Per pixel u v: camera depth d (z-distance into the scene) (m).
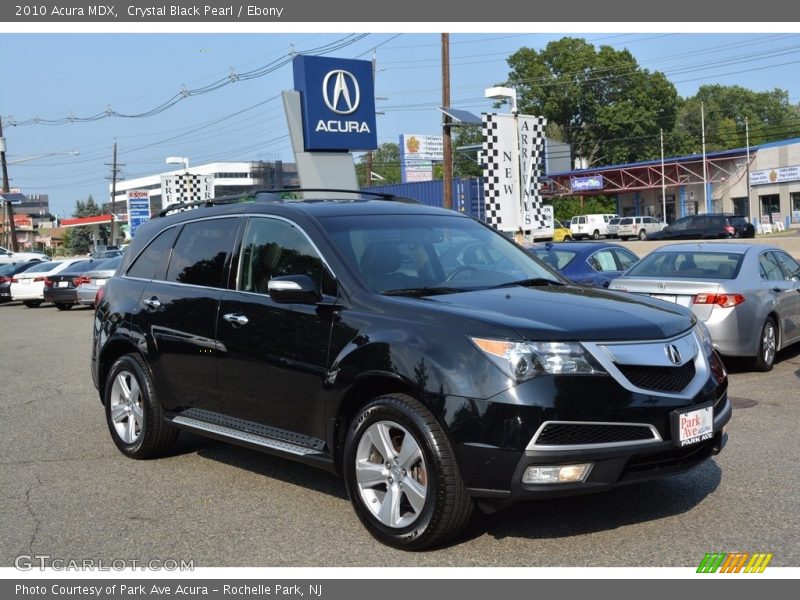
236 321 5.42
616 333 4.25
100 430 7.60
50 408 8.76
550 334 4.12
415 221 5.64
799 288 10.12
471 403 4.09
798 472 5.48
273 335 5.14
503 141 20.16
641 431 4.16
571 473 4.04
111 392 6.60
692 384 4.39
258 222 5.64
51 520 5.10
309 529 4.79
